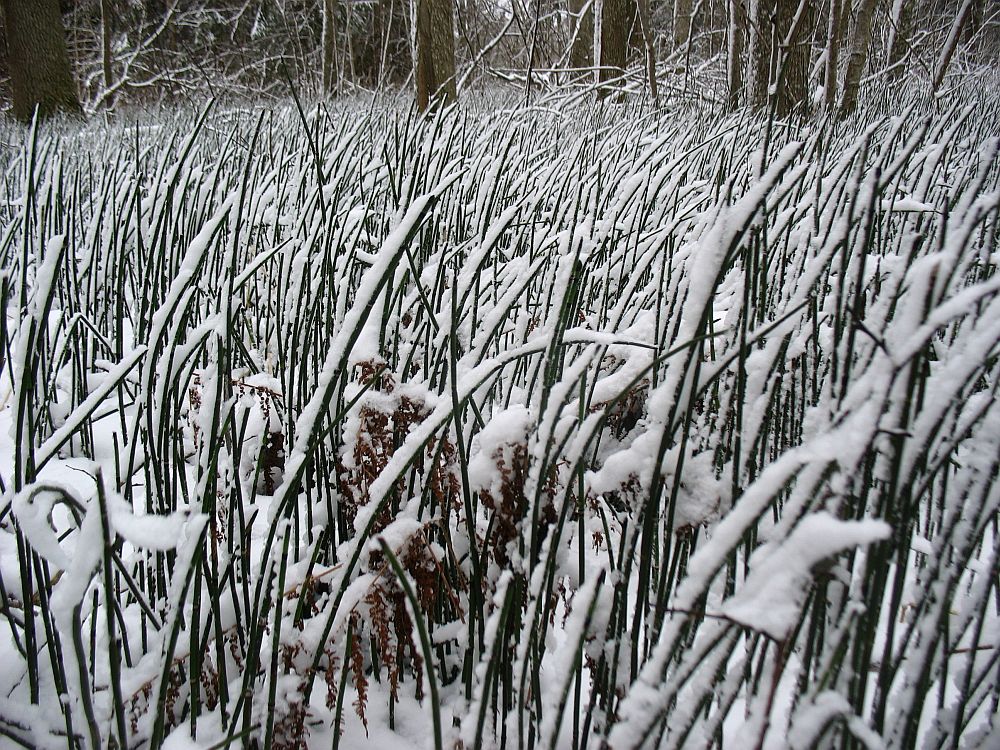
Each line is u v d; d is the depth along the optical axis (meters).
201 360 1.73
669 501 0.91
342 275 1.61
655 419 0.96
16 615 1.21
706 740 0.81
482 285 1.59
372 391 1.08
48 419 1.85
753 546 1.00
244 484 1.62
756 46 4.58
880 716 0.81
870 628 0.77
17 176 3.59
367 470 1.07
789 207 1.61
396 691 1.06
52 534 0.83
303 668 1.00
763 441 1.14
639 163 2.42
